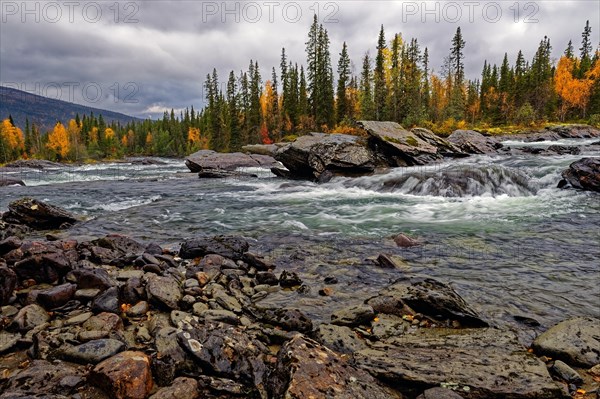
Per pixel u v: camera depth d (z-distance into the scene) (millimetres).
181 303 6023
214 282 7242
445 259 8766
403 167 26016
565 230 11047
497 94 87500
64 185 27953
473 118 89125
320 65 74125
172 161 90750
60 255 7141
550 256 8781
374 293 6926
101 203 18797
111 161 100375
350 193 20641
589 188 17312
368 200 17969
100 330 4855
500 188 18219
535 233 10812
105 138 118125
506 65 90062
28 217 12859
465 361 4348
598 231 10859
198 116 130000
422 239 10570
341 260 8883
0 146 96500
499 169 19141
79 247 9188
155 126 144125
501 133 64688
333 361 4051
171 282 6527
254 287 7227
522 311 6059
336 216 14320
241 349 4406
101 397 3566
